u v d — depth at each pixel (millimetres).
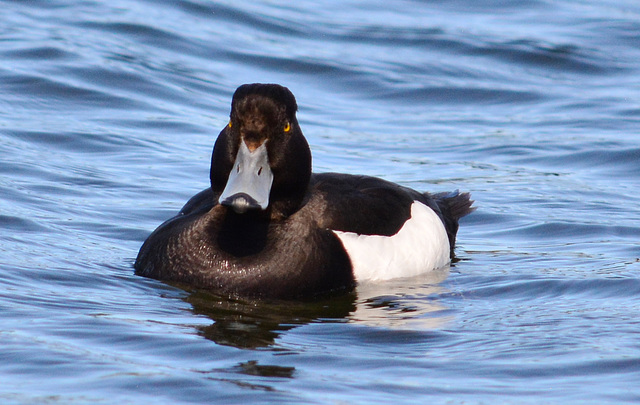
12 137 13969
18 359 7188
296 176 9477
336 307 9078
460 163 14672
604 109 17406
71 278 9375
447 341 8062
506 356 7680
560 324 8484
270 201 9562
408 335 8219
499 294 9516
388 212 10211
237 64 18469
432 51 19969
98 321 8164
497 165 14641
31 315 8195
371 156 14758
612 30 21672
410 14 22406
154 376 7023
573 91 18438
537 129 16391
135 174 13156
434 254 10398
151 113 15875
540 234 11781
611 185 13750
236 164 9062
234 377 7098
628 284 9680
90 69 17031
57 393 6656
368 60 19234
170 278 9508
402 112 17203
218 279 9320
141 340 7781
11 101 15523
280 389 6910
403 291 9594
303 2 22656
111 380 6910
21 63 16969
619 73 19391
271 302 9156
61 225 11047
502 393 6941
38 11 19891
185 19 20391
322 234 9617
